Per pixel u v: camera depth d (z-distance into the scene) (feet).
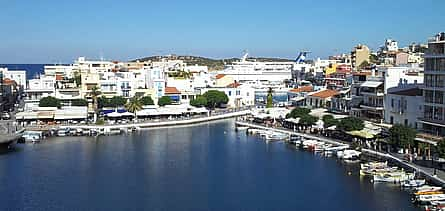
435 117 463.42
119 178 408.87
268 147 559.79
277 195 357.41
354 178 401.29
